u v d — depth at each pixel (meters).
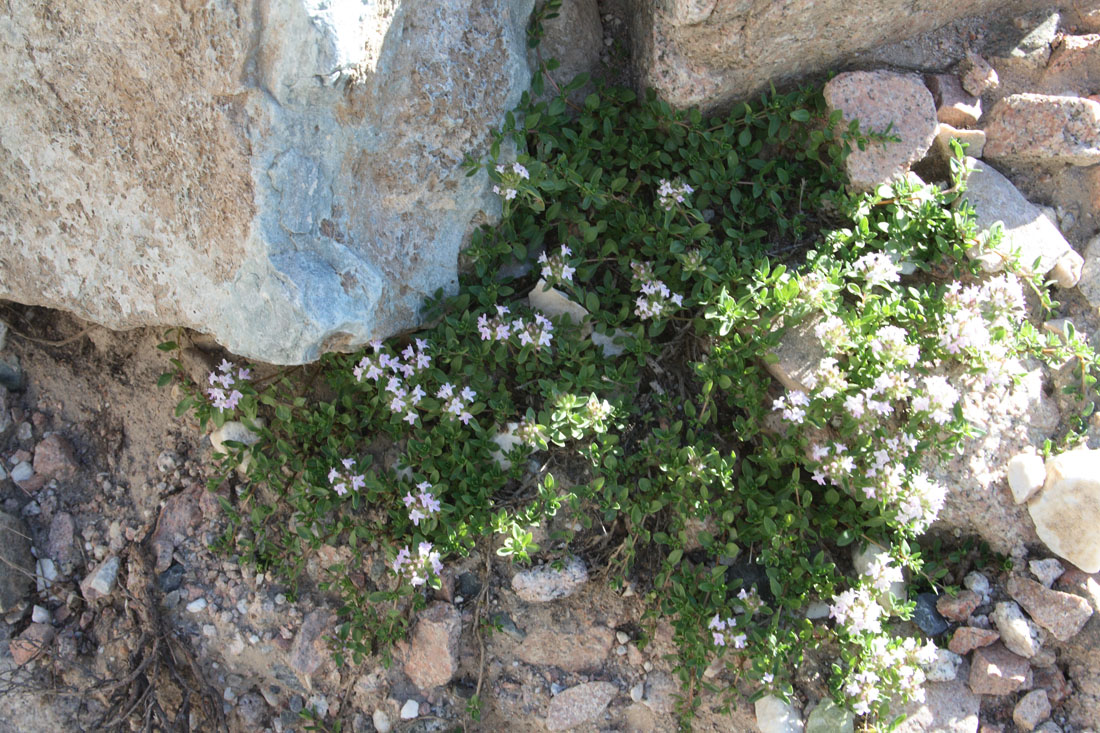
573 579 0.47
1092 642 0.45
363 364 0.45
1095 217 0.49
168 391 0.50
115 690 0.46
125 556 0.48
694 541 0.48
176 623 0.48
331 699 0.47
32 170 0.43
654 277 0.48
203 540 0.48
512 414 0.48
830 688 0.45
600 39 0.53
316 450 0.48
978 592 0.46
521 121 0.47
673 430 0.46
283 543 0.48
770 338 0.45
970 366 0.45
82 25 0.39
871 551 0.46
